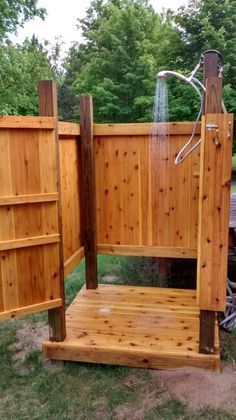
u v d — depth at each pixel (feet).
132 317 9.16
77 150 9.94
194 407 6.48
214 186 6.70
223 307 7.11
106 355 7.79
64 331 8.12
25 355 8.38
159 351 7.58
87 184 10.19
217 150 6.55
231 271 11.43
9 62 34.53
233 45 37.37
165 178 9.79
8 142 6.93
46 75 41.16
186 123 9.28
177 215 9.91
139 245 10.36
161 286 11.96
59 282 7.82
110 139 9.96
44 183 7.36
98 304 9.93
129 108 42.34
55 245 7.68
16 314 7.50
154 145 9.65
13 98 35.27
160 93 8.23
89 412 6.49
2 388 7.25
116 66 44.04
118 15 45.03
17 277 7.43
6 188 7.03
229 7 38.73
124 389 7.06
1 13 35.17
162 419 6.23
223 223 6.78
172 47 40.42
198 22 38.99
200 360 7.43
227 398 6.66
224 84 36.42
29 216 7.34
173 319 9.01
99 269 13.56
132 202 10.18
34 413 6.53
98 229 10.61
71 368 7.82
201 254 7.04
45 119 7.12
